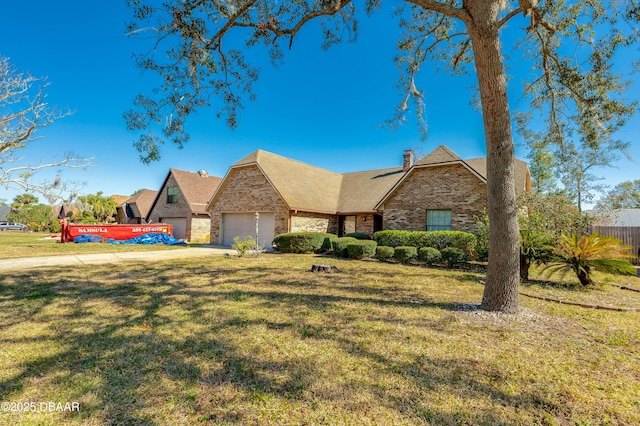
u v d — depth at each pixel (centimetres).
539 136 911
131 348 379
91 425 237
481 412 255
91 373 316
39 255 1390
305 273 952
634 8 629
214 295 653
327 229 2003
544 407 263
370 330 444
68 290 694
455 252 1110
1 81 1266
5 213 5816
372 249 1367
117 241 2195
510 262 526
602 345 399
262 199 1891
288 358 352
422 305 580
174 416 248
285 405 262
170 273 936
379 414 251
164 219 2738
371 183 2138
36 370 322
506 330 448
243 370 323
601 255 776
